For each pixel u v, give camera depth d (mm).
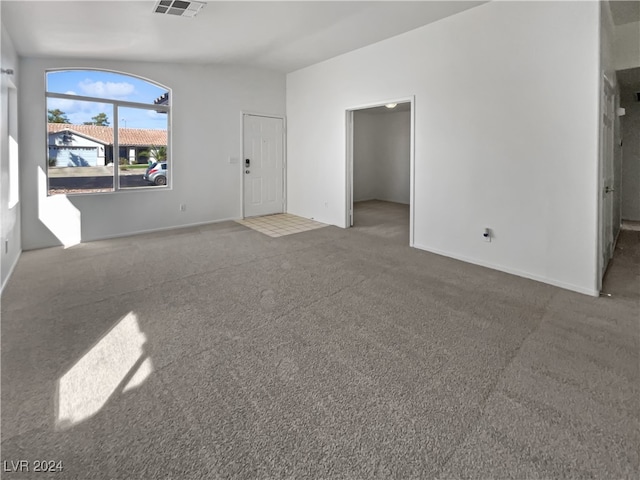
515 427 1479
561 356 2018
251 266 3670
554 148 3092
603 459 1318
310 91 5930
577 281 3041
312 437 1432
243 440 1416
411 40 4172
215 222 5910
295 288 3066
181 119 5359
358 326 2381
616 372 1861
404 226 5773
